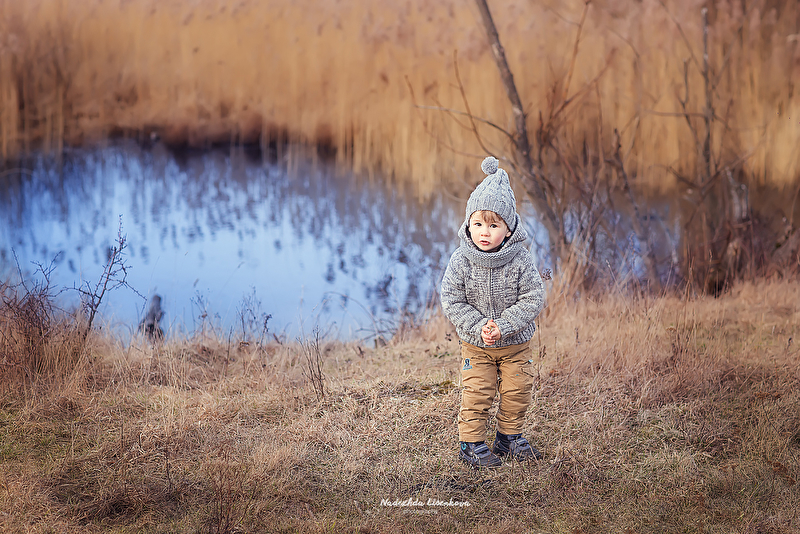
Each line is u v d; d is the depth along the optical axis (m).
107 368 4.52
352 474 3.35
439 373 4.55
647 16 11.42
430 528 2.94
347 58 14.77
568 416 3.91
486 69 12.51
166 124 15.41
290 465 3.38
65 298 6.25
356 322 6.68
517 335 3.31
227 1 16.61
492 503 3.12
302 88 15.07
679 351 4.54
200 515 2.98
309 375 4.49
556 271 6.93
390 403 4.07
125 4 16.86
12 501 2.99
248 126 15.28
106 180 12.90
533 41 12.29
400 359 4.98
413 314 6.64
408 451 3.57
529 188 7.57
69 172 13.17
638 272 7.52
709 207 8.72
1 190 11.99
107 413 3.91
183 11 16.84
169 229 10.24
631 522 2.97
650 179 11.16
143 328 5.30
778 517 2.96
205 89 16.03
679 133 11.23
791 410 3.88
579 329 5.29
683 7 11.30
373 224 10.59
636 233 7.99
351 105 14.09
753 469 3.36
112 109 15.85
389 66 13.79
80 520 2.93
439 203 11.48
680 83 11.35
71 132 15.16
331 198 11.87
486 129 12.23
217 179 13.08
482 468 3.38
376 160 13.40
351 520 2.98
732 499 3.13
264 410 4.04
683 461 3.41
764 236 8.12
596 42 12.04
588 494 3.19
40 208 11.18
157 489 3.15
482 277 3.26
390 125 13.52
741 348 4.85
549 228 7.46
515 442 3.49
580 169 8.27
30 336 4.28
